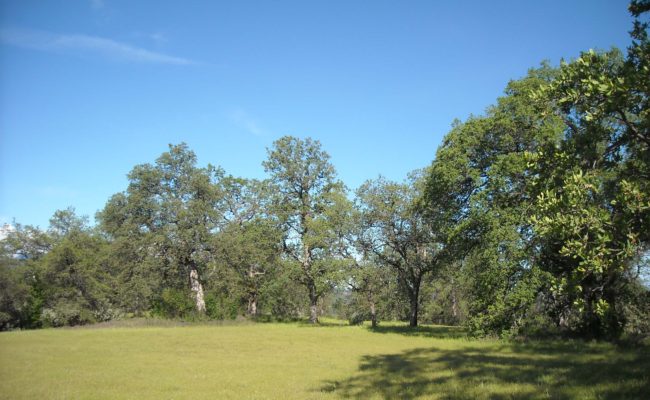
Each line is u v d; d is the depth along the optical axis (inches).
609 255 266.7
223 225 2028.8
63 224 2306.8
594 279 724.0
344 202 1715.1
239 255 1903.3
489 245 943.0
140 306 1996.8
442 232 1138.0
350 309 1895.9
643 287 804.0
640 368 528.7
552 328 976.9
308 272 1831.9
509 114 989.2
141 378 566.9
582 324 914.1
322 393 470.6
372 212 1526.8
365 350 880.3
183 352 852.0
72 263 1893.5
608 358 642.2
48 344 984.9
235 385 520.1
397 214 1509.6
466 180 1082.7
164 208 1909.4
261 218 1980.8
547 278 879.7
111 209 1927.9
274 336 1198.3
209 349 901.8
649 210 258.4
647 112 271.7
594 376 492.4
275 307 2253.9
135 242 1823.3
